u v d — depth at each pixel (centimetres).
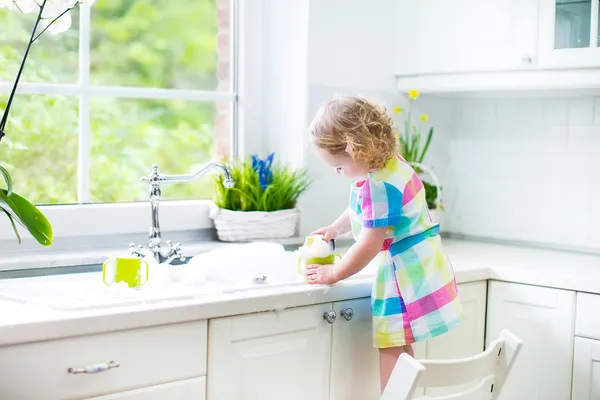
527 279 208
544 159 258
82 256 196
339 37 244
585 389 199
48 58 238
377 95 256
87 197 222
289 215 231
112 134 287
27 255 195
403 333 174
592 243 247
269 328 167
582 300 198
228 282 185
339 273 174
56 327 134
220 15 261
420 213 180
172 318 149
